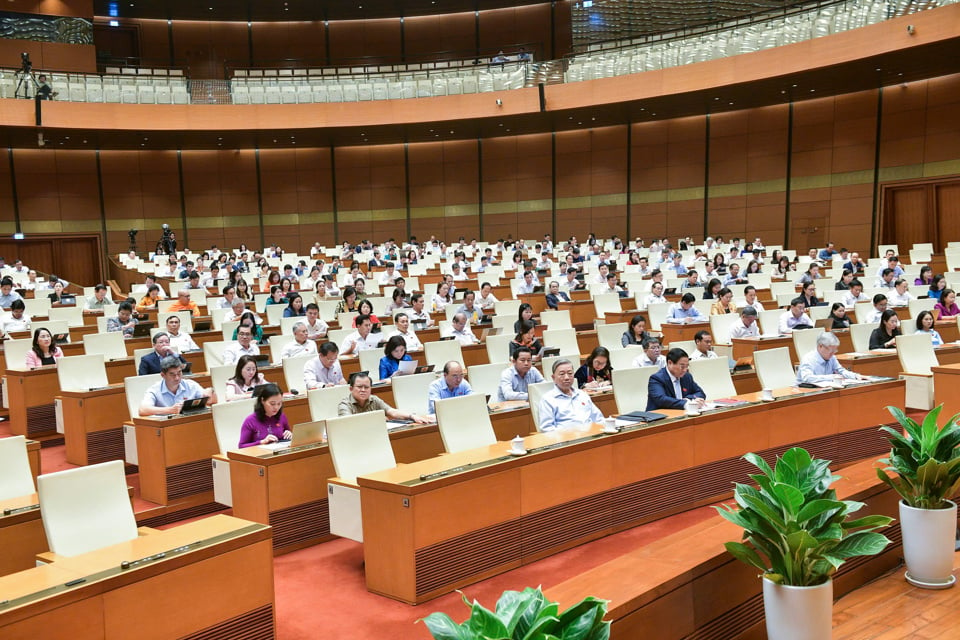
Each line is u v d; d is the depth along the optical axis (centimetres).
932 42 1608
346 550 560
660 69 2073
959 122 1994
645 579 318
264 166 2734
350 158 2758
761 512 303
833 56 1783
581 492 547
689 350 945
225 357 897
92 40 2555
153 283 1489
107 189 2589
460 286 1764
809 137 2294
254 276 1939
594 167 2630
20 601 302
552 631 207
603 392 743
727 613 351
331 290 1552
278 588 484
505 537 499
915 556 401
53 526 390
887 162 2150
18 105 2050
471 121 2327
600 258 2000
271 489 546
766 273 1697
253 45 2902
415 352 1005
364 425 544
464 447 590
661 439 597
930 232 2050
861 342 1021
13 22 2459
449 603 452
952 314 1170
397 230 2769
